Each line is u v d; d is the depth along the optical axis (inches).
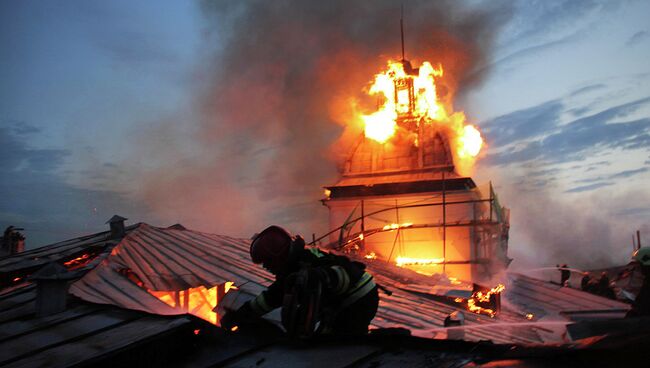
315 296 136.3
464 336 314.8
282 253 147.0
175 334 160.7
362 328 148.8
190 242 515.8
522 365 102.3
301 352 142.6
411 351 129.2
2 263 448.8
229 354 151.3
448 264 1072.8
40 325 201.8
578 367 95.7
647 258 215.3
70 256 438.6
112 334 174.1
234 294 180.7
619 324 107.0
